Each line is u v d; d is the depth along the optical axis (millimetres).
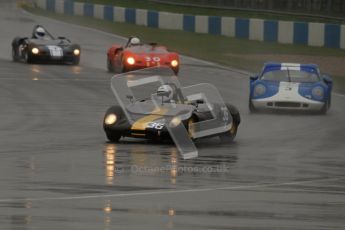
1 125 46750
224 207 25203
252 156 37469
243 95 65625
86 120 49531
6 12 151750
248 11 137875
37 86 67688
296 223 23000
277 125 49719
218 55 99625
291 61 92875
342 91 71250
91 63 89688
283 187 29422
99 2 165375
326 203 26297
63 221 22562
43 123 47906
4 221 22406
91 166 33250
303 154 38594
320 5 132125
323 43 107875
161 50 79688
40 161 34469
